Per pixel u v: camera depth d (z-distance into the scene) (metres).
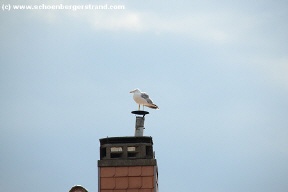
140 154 31.11
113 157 31.20
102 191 30.50
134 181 30.53
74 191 30.52
